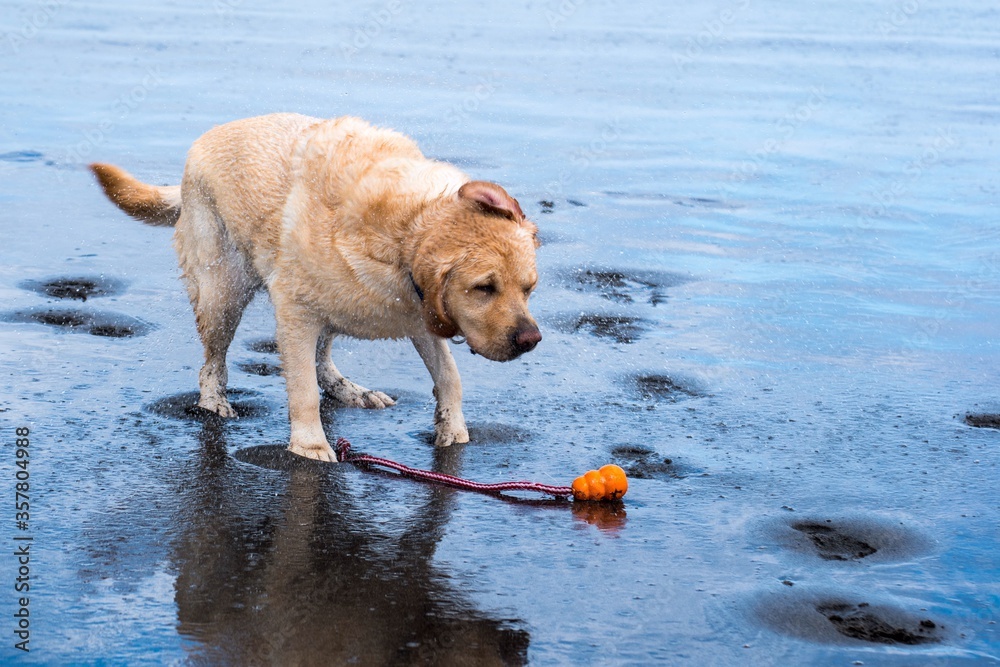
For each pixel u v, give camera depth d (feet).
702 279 28.22
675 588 13.84
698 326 24.93
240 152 18.30
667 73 56.70
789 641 12.71
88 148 38.09
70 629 12.37
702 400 20.84
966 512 16.33
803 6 84.07
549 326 24.56
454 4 78.33
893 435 19.34
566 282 27.58
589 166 39.22
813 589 13.89
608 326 24.71
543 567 14.28
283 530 15.07
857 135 45.24
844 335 24.53
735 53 63.00
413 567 14.16
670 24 73.31
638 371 22.17
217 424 18.85
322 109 43.80
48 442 17.60
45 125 40.98
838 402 20.86
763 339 24.21
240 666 11.78
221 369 19.62
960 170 39.91
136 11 68.33
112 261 27.63
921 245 31.37
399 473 17.22
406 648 12.25
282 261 17.24
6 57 52.80
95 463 16.98
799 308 26.20
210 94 46.39
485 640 12.50
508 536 15.15
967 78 58.34
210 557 14.21
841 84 55.52
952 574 14.42
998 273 28.99
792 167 40.09
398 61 55.83
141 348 22.13
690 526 15.64
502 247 15.23
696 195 36.29
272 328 24.14
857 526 15.76
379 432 19.06
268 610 12.94
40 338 22.22
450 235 15.37
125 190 21.09
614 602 13.44
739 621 13.10
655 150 41.96
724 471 17.63
